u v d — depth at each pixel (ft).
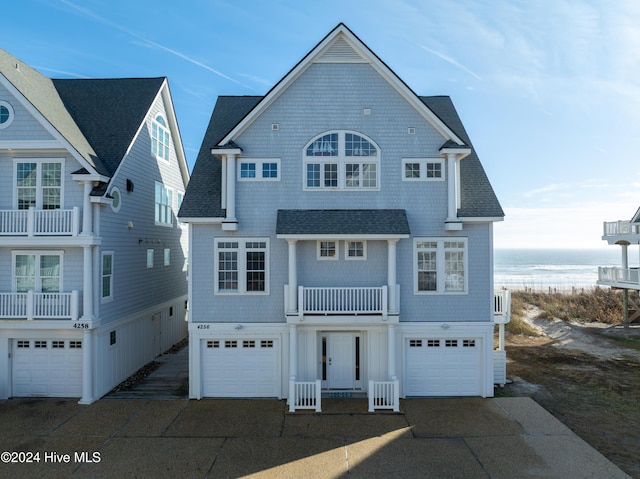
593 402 44.47
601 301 102.37
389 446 34.73
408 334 46.34
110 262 49.80
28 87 47.06
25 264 46.62
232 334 46.01
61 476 30.27
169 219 70.18
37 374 46.96
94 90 59.41
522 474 30.42
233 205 45.47
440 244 46.57
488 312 46.39
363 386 47.24
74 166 46.62
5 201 46.19
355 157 46.85
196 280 46.06
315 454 33.45
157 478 30.04
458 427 38.24
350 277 46.26
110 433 37.24
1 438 36.37
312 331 45.88
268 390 46.34
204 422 39.50
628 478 29.76
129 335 54.95
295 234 43.55
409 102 47.03
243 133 46.83
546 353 64.23
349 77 47.09
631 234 79.30
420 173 46.85
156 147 63.77
